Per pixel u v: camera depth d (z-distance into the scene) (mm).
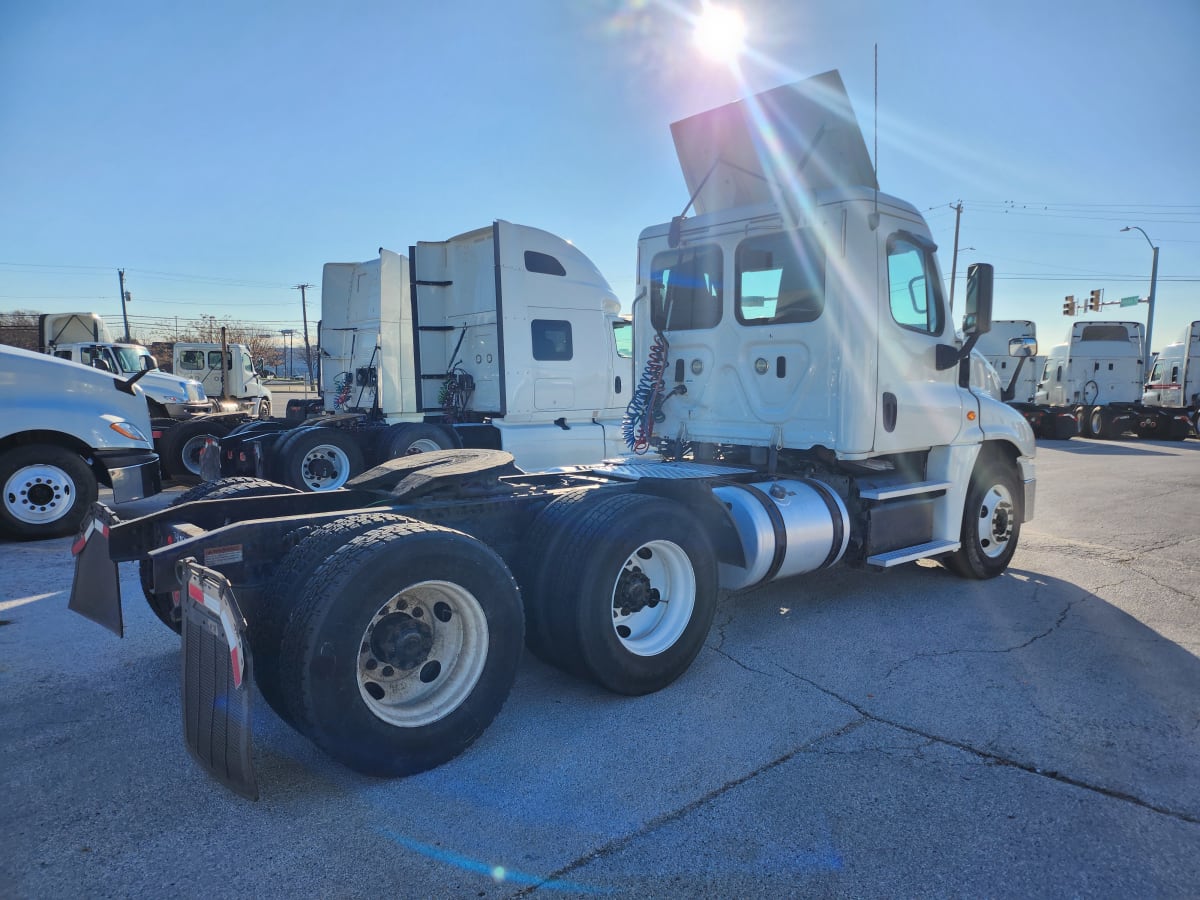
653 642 3932
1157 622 5012
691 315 5562
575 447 9586
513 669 3328
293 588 2930
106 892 2365
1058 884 2426
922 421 5266
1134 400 23609
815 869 2494
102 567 3609
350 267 12031
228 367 24609
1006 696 3848
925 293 5355
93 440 7617
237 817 2785
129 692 3844
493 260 9438
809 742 3369
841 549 4906
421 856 2564
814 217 4789
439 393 10367
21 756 3207
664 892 2387
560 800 2906
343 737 2820
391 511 3568
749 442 5203
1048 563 6645
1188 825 2744
